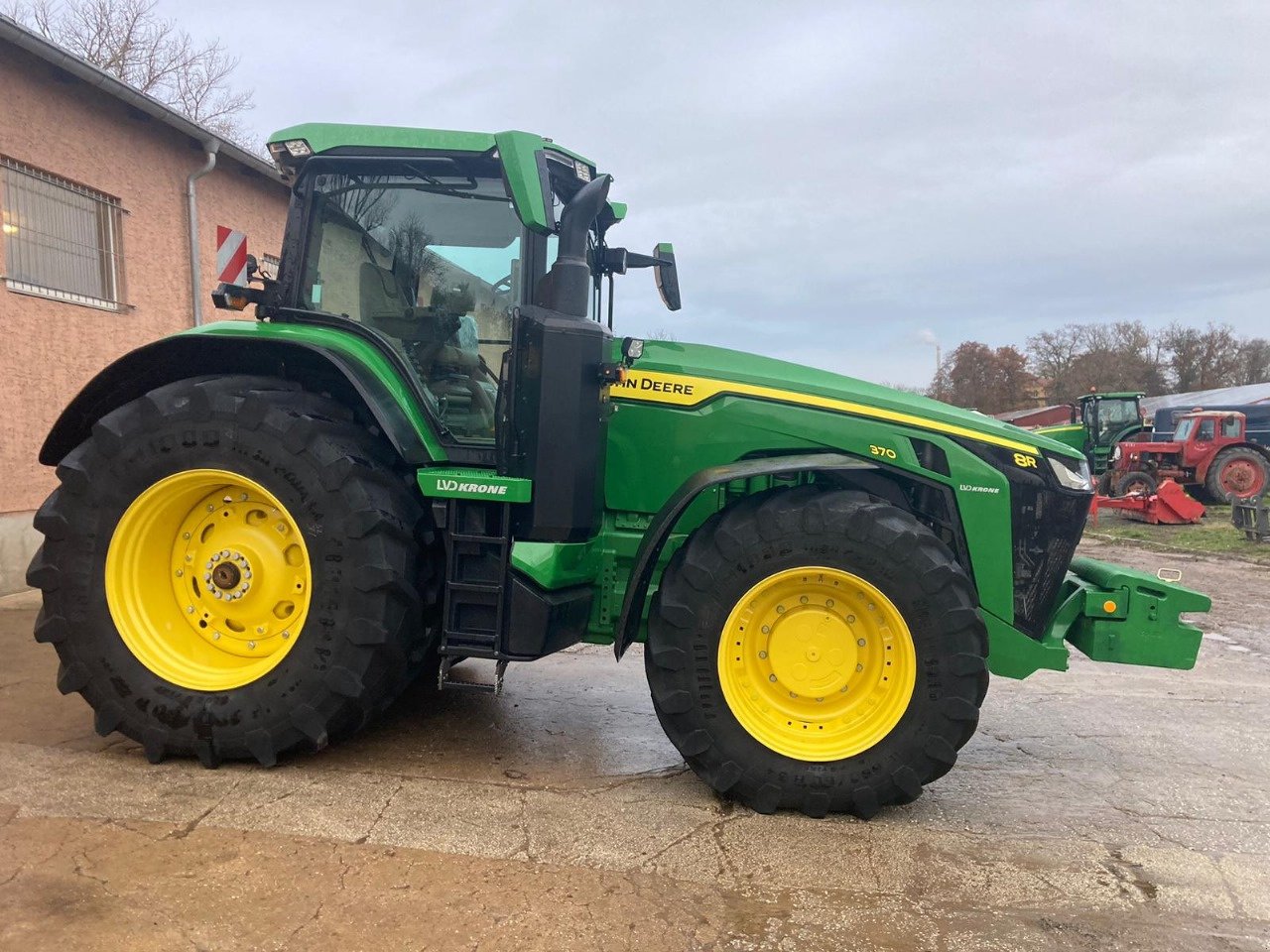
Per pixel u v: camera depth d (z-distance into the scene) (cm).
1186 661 337
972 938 228
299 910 224
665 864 261
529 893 239
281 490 308
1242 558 1053
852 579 298
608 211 434
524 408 312
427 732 370
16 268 637
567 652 531
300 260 348
